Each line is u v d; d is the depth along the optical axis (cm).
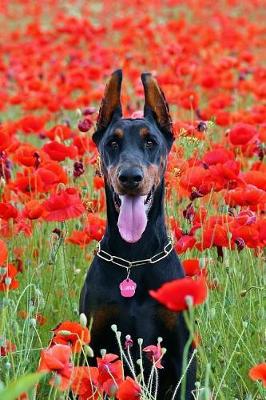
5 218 596
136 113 718
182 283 328
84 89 1107
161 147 564
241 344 578
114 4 2534
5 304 493
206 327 564
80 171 686
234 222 559
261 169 693
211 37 1552
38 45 1600
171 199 688
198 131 760
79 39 1656
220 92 1291
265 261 640
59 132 781
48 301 621
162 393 560
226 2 2492
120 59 1459
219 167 585
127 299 539
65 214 556
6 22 2456
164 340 544
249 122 838
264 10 2497
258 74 1241
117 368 423
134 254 541
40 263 666
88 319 546
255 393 543
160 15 2439
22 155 676
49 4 2652
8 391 271
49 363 381
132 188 525
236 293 591
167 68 1368
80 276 670
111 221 551
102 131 583
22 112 1366
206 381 372
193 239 568
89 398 423
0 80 1359
